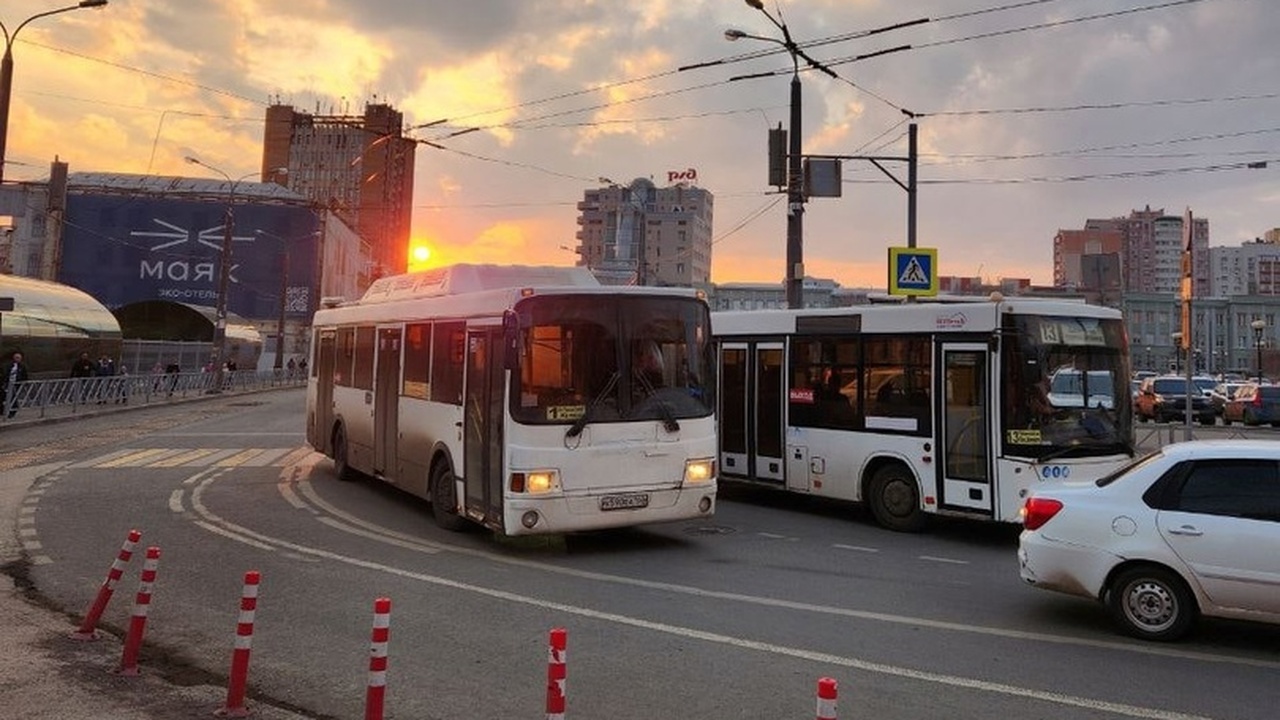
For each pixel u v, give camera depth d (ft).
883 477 37.24
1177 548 20.84
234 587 25.75
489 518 30.58
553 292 30.48
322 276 238.48
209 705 16.43
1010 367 33.19
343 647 20.33
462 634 21.39
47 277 228.02
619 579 27.43
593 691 17.58
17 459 55.72
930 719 16.26
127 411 96.63
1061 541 22.27
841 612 23.80
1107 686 18.13
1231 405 107.34
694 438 31.99
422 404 37.24
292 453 61.36
